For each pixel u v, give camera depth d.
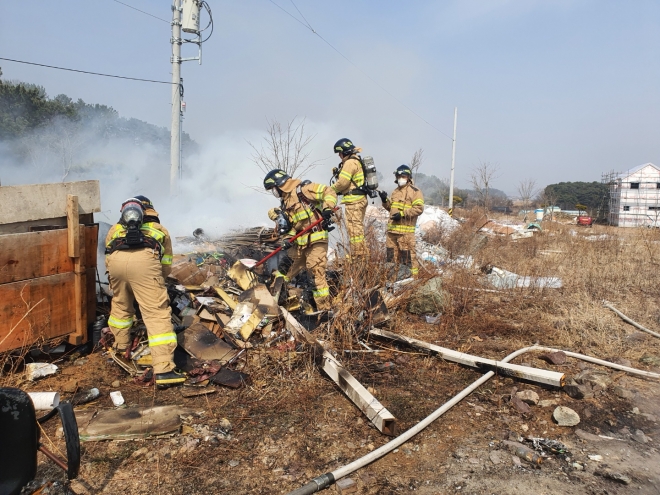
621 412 3.75
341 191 6.54
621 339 5.29
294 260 5.45
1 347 3.80
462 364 4.52
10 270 3.80
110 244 3.96
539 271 8.09
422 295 5.95
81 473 2.81
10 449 1.84
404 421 3.52
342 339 4.70
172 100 11.77
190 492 2.71
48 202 4.17
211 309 4.81
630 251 10.64
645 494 2.77
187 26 11.32
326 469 2.95
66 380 3.98
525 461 3.09
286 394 3.82
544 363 4.66
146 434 3.18
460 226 11.76
